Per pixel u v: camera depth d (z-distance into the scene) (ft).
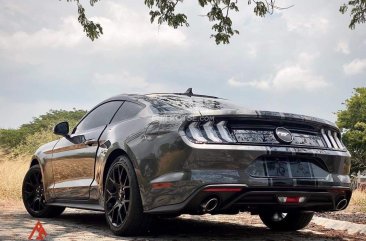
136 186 14.12
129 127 15.20
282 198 13.33
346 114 168.96
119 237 14.47
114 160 15.30
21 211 23.90
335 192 14.17
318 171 14.03
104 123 17.20
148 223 14.32
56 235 14.71
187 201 12.79
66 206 18.52
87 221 19.31
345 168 14.78
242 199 13.01
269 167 13.26
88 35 27.30
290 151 13.50
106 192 15.38
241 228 18.04
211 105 15.49
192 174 12.75
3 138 100.63
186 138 13.03
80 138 17.94
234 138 13.24
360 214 25.12
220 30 27.30
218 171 12.80
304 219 16.98
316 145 14.28
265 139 13.51
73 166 18.08
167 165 13.29
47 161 19.89
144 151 14.01
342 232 18.06
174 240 14.07
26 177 21.17
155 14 26.91
